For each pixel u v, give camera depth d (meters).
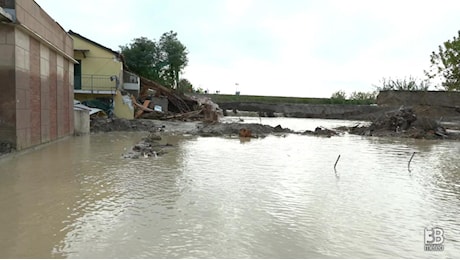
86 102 30.12
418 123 27.44
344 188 9.11
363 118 54.06
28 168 10.75
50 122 17.02
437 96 50.62
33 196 7.69
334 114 57.31
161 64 47.06
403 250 5.36
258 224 6.25
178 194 8.05
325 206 7.48
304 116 57.78
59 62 18.45
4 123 12.88
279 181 9.70
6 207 6.91
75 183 8.89
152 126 26.67
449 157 15.22
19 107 13.22
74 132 21.70
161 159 12.82
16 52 12.89
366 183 9.77
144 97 38.03
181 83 55.28
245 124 27.23
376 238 5.80
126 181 9.20
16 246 5.12
